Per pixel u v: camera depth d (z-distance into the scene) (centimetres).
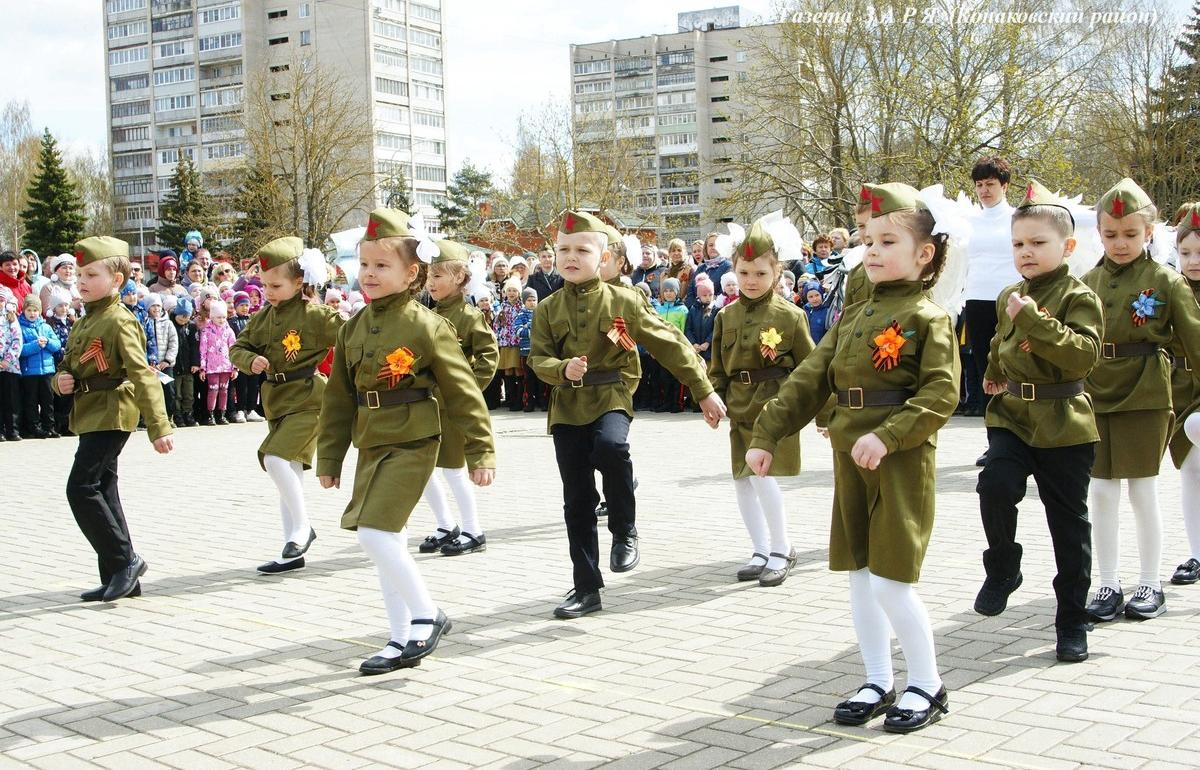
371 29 9212
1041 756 399
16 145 8450
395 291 544
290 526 773
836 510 451
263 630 609
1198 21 4659
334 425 559
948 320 437
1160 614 588
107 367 680
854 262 598
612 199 6150
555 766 405
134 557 699
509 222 5994
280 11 9388
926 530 432
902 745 415
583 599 622
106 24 9969
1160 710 443
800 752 412
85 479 678
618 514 688
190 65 9638
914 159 3481
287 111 5881
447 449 800
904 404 430
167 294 1786
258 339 779
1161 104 4134
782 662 525
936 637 554
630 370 653
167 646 582
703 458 1261
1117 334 589
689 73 10925
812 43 3816
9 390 1580
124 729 459
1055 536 516
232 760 422
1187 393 652
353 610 649
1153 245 660
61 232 6106
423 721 458
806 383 460
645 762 407
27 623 635
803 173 3844
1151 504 586
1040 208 516
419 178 9800
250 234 5219
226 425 1788
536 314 664
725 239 749
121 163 10069
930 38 3597
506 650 558
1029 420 515
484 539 811
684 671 515
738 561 747
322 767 412
